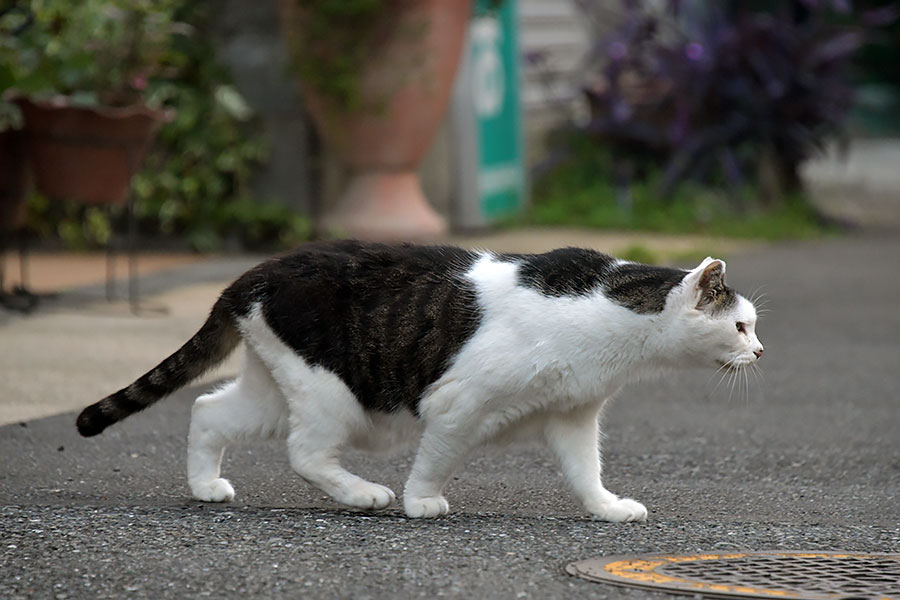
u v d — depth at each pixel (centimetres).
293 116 1630
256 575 536
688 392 1015
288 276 649
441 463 640
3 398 899
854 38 2189
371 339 638
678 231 1900
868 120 3428
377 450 673
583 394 632
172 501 677
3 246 1258
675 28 2248
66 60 1212
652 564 563
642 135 2127
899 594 525
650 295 627
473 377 622
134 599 510
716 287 635
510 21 1955
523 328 623
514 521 642
